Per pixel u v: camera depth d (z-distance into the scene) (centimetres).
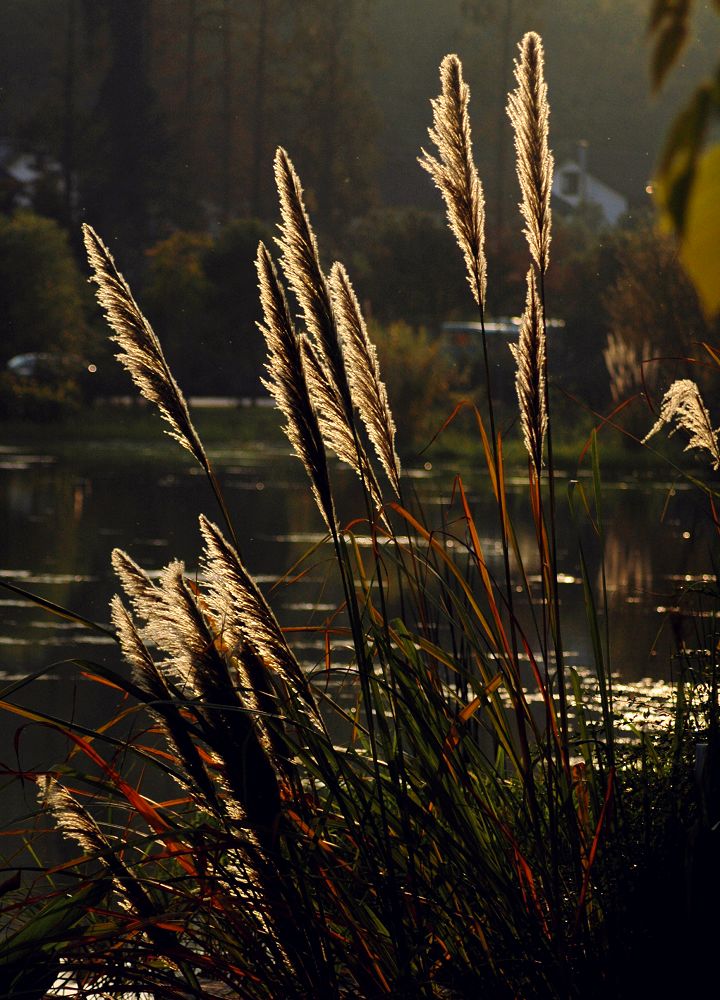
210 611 316
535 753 326
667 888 289
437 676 329
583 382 4238
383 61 9688
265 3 9150
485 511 2533
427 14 11056
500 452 321
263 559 1780
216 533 299
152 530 2147
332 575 1627
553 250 7100
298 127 9750
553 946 279
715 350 379
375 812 311
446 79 321
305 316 305
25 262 5881
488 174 8731
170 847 313
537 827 293
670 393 373
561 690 309
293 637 1216
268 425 5447
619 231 4928
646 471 3516
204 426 5303
